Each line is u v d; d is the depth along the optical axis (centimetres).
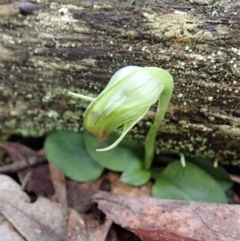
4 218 7
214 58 7
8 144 9
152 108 8
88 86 8
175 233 7
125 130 6
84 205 8
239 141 8
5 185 8
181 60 7
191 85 7
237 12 7
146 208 7
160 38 7
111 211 8
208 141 8
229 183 8
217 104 7
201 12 7
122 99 6
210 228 7
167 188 8
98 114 6
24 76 8
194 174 8
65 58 8
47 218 8
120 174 8
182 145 8
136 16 7
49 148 8
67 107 8
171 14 7
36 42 8
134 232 7
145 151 8
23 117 9
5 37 8
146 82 6
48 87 8
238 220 7
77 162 8
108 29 7
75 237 7
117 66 8
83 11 7
